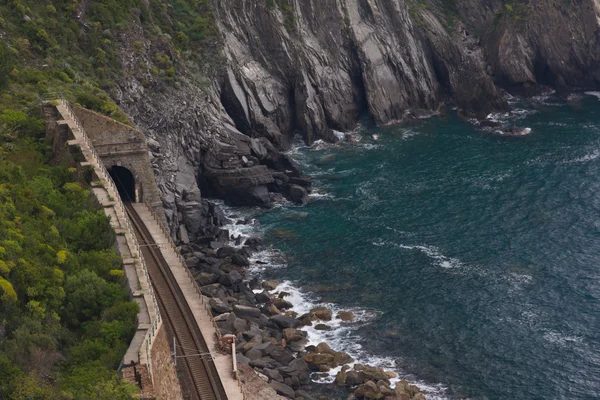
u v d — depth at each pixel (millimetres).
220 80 178375
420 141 184500
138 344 76438
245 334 108438
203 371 88375
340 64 199125
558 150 174250
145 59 161500
